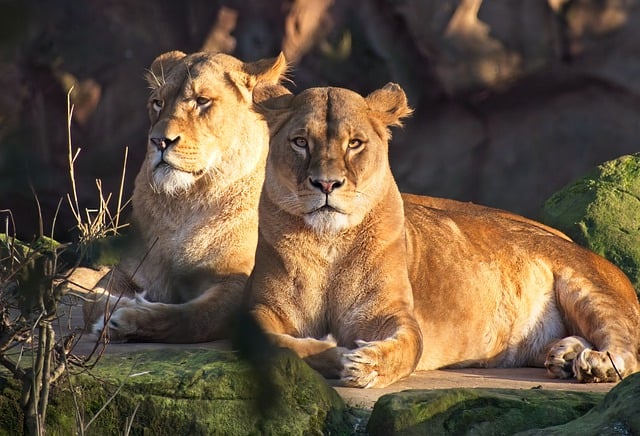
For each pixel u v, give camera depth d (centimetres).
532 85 2438
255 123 1202
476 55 2406
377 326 988
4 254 747
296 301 1002
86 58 2209
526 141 2452
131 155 2212
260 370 439
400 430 738
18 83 2089
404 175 2459
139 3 2303
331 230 969
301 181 961
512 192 2450
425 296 1080
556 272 1158
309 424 741
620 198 1412
